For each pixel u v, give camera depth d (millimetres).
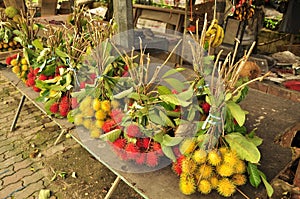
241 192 1314
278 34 5398
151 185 1403
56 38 2359
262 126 1905
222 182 1285
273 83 3371
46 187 2375
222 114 1353
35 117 3492
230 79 1429
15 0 5098
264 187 1356
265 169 1470
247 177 1399
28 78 2533
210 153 1282
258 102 2289
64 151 2834
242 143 1330
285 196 2254
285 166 1494
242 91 1562
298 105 2236
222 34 1983
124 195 2281
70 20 2592
